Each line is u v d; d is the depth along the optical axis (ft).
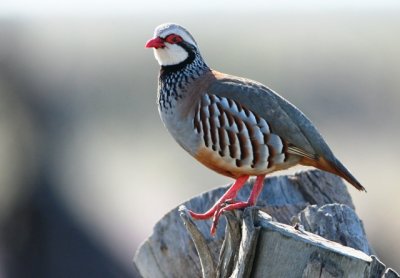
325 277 21.47
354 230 25.36
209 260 24.43
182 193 74.74
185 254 27.32
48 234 51.24
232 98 28.43
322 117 91.25
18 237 50.57
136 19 104.27
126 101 86.94
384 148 83.15
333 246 21.91
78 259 51.01
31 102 54.54
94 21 98.78
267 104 28.32
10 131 53.67
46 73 57.93
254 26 119.34
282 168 28.86
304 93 93.56
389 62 97.55
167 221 27.78
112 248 52.75
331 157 28.68
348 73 94.79
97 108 82.94
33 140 53.88
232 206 27.50
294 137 28.35
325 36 107.76
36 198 52.42
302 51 99.76
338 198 28.48
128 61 90.22
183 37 29.78
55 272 50.06
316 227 25.35
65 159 55.88
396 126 88.48
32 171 53.11
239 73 96.43
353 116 90.68
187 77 29.58
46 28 77.25
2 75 54.60
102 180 75.87
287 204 27.78
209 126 28.81
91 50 88.79
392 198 64.85
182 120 29.37
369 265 21.15
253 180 29.81
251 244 22.33
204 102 28.86
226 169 29.17
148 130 87.51
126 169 79.25
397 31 109.60
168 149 84.64
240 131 28.32
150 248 28.02
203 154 29.35
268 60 97.25
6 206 51.42
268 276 22.31
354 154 81.76
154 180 77.25
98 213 62.39
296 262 22.03
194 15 132.26
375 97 92.07
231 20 122.11
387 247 57.93
